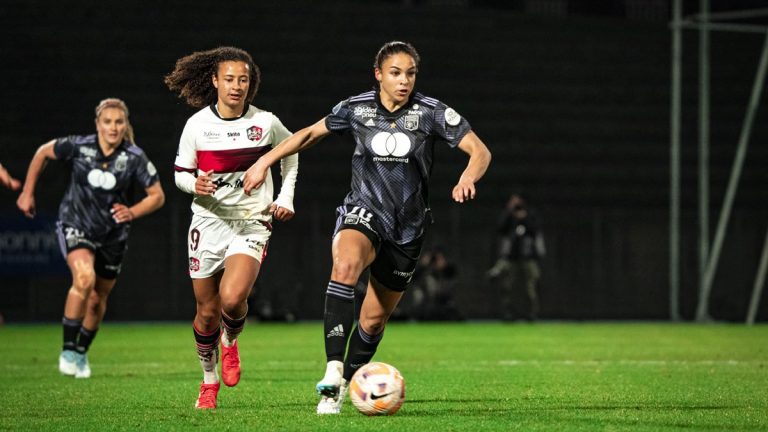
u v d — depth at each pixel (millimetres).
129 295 79500
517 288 85375
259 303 79188
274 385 30875
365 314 23359
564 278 85688
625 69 104375
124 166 35125
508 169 94250
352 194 22734
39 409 24781
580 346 50906
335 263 21641
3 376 34562
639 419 22281
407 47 22156
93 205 34969
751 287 87125
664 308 86500
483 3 114562
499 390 29250
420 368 37812
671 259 83500
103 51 95188
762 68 74562
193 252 24609
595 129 98562
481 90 100312
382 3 107812
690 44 106562
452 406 24891
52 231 76500
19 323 75625
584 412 23594
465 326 72438
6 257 75688
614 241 86438
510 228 76750
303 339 57031
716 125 99812
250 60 24719
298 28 101812
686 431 20406
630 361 41312
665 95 102438
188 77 25625
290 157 24828
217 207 24438
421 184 22500
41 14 96625
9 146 86938
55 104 90750
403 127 22234
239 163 24391
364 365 22641
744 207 94688
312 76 98062
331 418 21953
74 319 34031
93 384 31531
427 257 79188
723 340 55906
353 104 22562
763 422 21859
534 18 108062
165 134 90000
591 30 107438
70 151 35156
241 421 21812
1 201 82125
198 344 24609
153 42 97125
